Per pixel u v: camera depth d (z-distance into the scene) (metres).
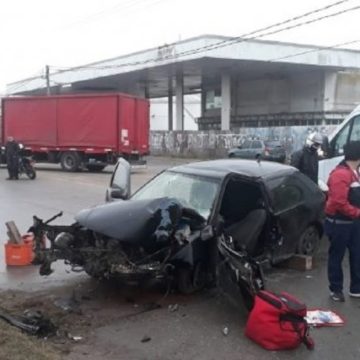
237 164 7.83
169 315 5.86
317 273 7.64
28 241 8.07
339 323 5.64
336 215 6.24
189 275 6.45
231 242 6.41
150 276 6.17
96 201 15.06
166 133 46.94
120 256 6.01
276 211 7.30
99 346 5.05
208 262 6.38
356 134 9.55
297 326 4.96
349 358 4.84
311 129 36.75
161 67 42.56
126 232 5.96
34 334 5.19
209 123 54.84
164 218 6.07
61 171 27.73
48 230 6.73
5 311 5.85
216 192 6.81
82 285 6.89
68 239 6.51
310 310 6.02
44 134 28.34
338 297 6.36
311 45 39.62
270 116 47.62
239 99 51.50
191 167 7.71
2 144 29.56
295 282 7.17
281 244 7.49
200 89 58.97
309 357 4.84
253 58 38.06
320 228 8.36
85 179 22.56
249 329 5.19
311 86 44.69
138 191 7.62
